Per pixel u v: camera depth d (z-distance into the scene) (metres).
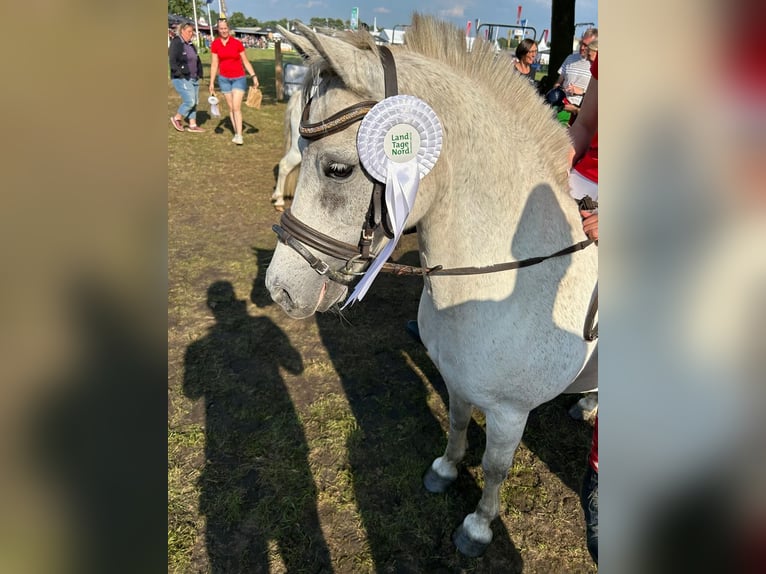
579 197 1.71
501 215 1.30
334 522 1.97
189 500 2.04
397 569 1.82
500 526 1.98
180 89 7.70
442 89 1.19
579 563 1.86
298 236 1.21
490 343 1.38
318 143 1.12
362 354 3.00
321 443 2.33
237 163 6.61
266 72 15.48
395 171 1.11
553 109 1.38
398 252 4.29
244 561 1.83
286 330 3.18
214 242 4.33
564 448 2.37
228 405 2.54
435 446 2.34
